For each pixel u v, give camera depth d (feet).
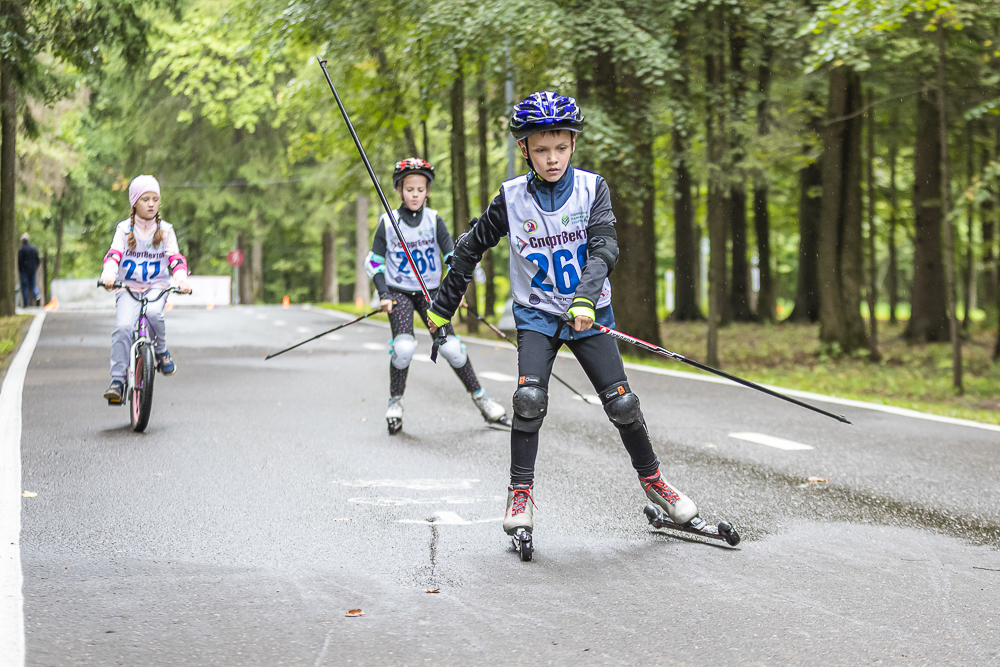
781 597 15.71
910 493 23.59
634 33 59.41
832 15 49.93
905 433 32.96
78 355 55.06
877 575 16.96
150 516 20.51
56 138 111.86
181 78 145.28
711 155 66.54
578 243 18.44
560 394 41.93
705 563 17.60
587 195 18.40
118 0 76.89
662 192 89.51
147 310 32.09
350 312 116.88
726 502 22.56
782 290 215.92
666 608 15.15
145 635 13.79
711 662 13.03
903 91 62.95
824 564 17.62
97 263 202.69
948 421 36.01
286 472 25.26
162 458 26.76
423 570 17.04
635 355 68.08
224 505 21.59
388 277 31.91
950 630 14.26
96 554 17.70
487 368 52.44
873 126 85.40
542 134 17.95
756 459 27.86
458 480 24.56
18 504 21.21
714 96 65.41
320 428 32.35
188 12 118.62
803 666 12.91
